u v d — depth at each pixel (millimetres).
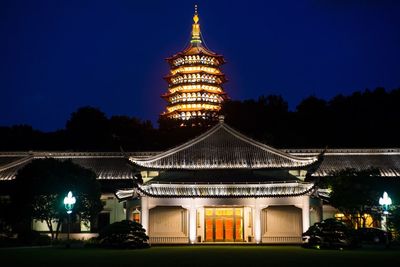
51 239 61875
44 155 82250
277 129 121500
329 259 36156
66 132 134875
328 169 77500
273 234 56844
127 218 59719
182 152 60781
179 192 56031
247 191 56062
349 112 123625
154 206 55750
